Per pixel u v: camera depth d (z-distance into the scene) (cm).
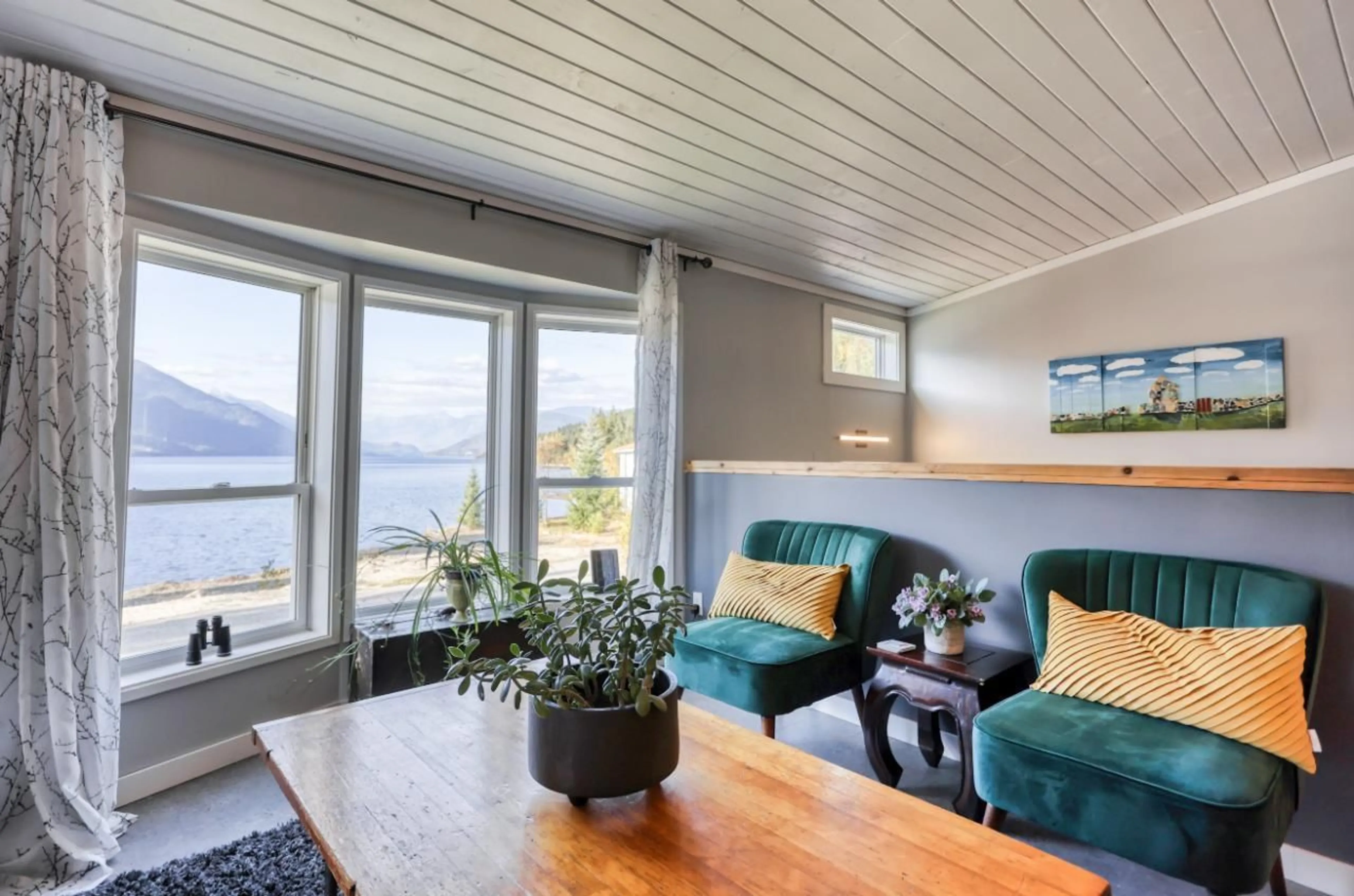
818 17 203
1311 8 220
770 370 427
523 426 351
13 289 192
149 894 178
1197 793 146
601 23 198
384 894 105
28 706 190
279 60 204
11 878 183
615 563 354
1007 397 473
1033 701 192
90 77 205
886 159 293
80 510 199
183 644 254
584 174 288
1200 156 320
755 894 104
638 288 361
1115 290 422
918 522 278
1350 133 310
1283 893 176
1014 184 328
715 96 238
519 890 105
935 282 469
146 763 234
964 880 107
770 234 367
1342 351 345
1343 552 180
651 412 352
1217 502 202
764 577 294
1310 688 170
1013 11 209
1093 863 198
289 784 138
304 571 293
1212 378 385
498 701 183
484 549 335
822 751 274
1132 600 206
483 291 337
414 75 215
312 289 295
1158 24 222
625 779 127
